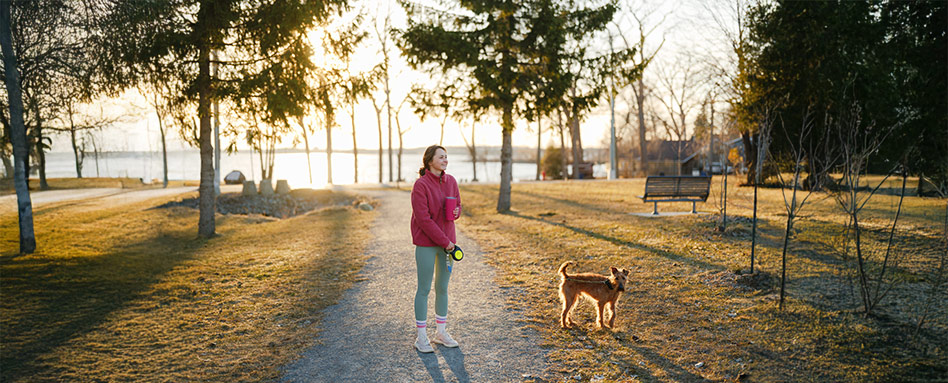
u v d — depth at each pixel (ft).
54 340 16.33
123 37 28.94
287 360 14.46
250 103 34.53
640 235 32.12
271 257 30.22
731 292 19.76
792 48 55.72
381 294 21.36
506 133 50.37
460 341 15.64
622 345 15.11
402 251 31.17
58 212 52.06
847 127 24.26
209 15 31.68
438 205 14.42
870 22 49.08
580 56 45.80
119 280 24.66
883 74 46.57
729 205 46.57
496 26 44.57
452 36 43.75
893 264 22.45
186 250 34.06
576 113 47.01
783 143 58.54
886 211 37.37
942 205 39.37
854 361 13.35
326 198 76.38
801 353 14.01
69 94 32.30
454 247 14.34
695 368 13.43
